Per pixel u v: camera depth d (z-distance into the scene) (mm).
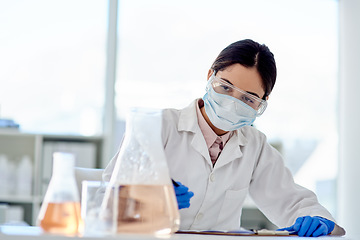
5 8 4203
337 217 4574
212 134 1851
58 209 1143
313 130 4625
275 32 4590
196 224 1834
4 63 4191
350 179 4500
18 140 4156
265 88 1710
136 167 1162
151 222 1152
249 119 1702
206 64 4480
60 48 4289
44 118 4246
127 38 4422
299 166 4594
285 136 4594
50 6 4277
